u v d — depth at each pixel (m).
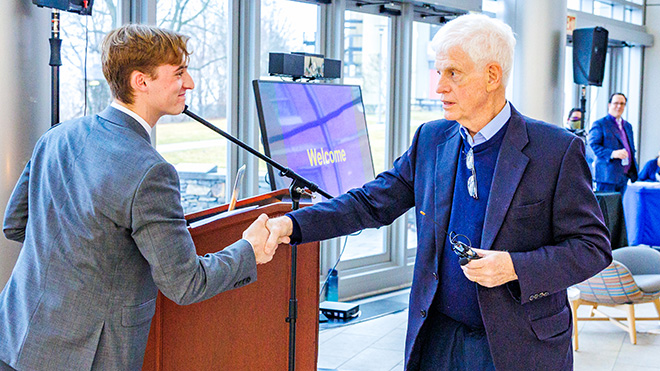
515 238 1.80
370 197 2.08
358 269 6.18
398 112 6.40
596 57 6.95
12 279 1.81
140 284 1.76
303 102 4.37
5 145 2.98
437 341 1.93
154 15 4.47
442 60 1.81
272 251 1.94
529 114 5.62
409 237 6.70
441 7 6.47
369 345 4.72
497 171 1.82
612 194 6.00
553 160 1.80
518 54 5.64
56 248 1.70
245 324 2.34
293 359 2.46
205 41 4.93
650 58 10.23
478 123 1.84
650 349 4.68
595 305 4.98
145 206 1.66
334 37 5.79
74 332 1.67
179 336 2.10
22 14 3.00
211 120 5.02
